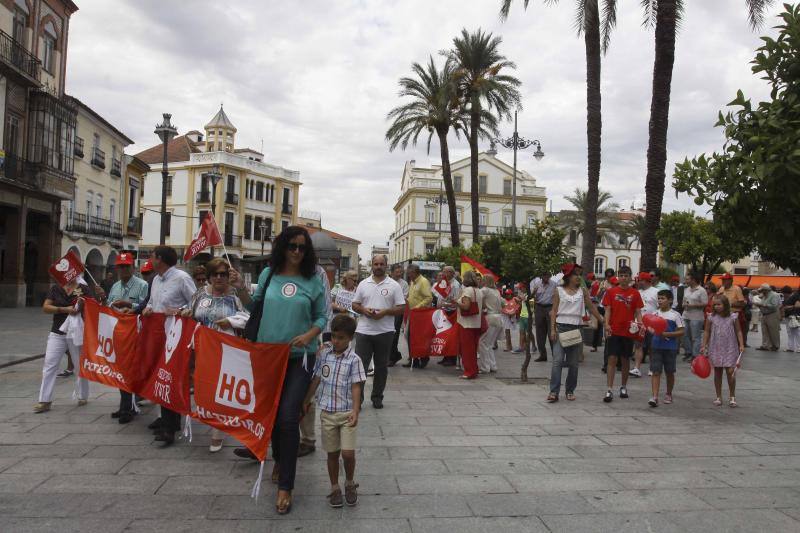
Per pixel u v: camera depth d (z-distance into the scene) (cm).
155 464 512
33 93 2609
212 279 586
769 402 845
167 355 574
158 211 5991
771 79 594
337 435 430
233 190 5878
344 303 1007
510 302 1448
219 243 732
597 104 1623
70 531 374
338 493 424
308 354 458
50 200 2797
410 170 7288
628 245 6531
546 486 476
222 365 471
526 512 421
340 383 434
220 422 465
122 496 436
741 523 408
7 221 2575
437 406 782
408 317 1137
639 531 393
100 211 3475
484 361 1091
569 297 833
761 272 6138
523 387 939
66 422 650
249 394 453
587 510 427
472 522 402
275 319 462
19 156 2555
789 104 545
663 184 1412
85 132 3216
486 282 1124
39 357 1173
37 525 382
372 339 757
